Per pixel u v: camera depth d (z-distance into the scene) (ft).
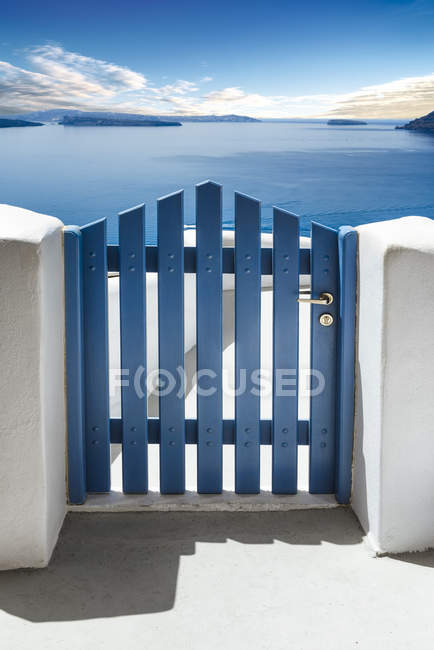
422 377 8.79
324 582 8.53
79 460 10.11
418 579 8.58
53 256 8.98
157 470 12.37
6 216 8.98
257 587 8.44
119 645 7.38
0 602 8.11
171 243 9.77
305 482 11.28
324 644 7.40
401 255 8.52
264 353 18.07
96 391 10.25
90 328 10.03
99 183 195.00
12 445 8.50
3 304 8.18
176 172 193.06
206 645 7.39
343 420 10.07
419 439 8.91
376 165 191.93
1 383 8.34
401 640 7.46
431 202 179.32
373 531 9.30
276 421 10.36
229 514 10.20
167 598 8.21
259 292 9.95
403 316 8.65
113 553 9.19
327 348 10.14
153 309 16.08
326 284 9.98
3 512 8.64
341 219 173.17
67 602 8.13
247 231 9.77
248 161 197.98
